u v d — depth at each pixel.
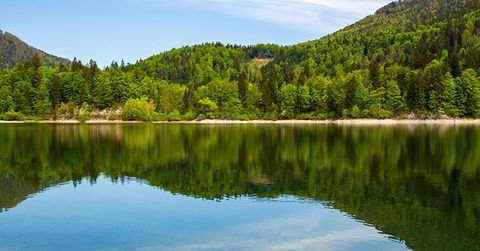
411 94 148.25
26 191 37.06
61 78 182.62
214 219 28.03
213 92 177.00
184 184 39.62
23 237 24.88
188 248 23.05
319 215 28.84
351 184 38.91
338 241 24.05
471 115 146.38
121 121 169.38
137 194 35.47
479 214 29.14
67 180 42.09
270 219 27.97
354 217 28.41
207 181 40.81
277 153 61.50
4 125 142.00
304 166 49.31
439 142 75.25
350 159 54.66
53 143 77.00
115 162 53.66
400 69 165.62
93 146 72.06
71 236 25.00
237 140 82.81
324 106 163.50
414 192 35.56
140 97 182.50
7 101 174.25
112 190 37.16
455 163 50.69
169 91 184.38
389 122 146.62
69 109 175.38
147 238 24.55
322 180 40.91
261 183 39.78
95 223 27.42
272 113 166.75
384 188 37.09
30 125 142.50
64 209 30.88
